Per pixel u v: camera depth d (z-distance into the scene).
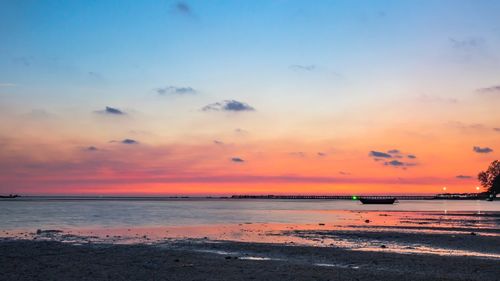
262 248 32.47
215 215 96.00
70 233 47.47
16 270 22.77
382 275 21.05
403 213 102.38
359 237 41.25
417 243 35.72
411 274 21.36
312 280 19.91
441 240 37.81
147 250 31.38
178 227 57.44
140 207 164.25
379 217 82.94
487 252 30.00
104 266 24.00
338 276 20.84
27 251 30.62
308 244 35.66
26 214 98.06
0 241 38.09
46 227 57.78
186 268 23.23
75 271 22.44
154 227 57.50
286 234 45.25
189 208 153.88
